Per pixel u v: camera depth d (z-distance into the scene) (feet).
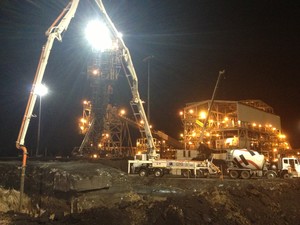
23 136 62.75
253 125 239.09
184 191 83.76
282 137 277.03
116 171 103.65
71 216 43.01
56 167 97.45
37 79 63.21
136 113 102.89
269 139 265.13
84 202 75.31
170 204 47.47
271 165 116.88
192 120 242.78
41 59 63.72
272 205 59.77
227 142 220.43
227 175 117.29
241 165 108.68
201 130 234.17
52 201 83.71
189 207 47.39
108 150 207.31
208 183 93.35
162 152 212.84
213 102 216.95
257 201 59.41
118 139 214.90
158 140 233.35
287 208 60.75
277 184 88.02
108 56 190.19
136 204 49.01
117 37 83.15
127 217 43.78
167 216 44.47
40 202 84.12
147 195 76.64
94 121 200.95
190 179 96.99
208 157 158.71
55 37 65.31
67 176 87.56
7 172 100.48
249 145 225.15
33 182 93.50
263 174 108.99
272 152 256.73
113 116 213.87
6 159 148.66
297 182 91.71
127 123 221.66
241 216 50.78
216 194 56.13
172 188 90.07
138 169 106.63
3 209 66.08
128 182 95.71
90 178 87.92
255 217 52.95
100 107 199.31
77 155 196.44
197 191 80.38
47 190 88.74
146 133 106.32
